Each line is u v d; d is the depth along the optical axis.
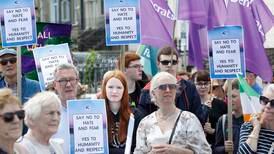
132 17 8.78
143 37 10.31
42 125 6.06
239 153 7.48
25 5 8.49
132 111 8.70
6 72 9.02
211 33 8.87
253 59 10.41
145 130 7.64
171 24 10.42
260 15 11.16
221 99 10.79
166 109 7.55
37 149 6.07
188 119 7.52
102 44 33.28
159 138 7.45
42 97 6.10
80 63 20.66
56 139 6.52
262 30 10.98
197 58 11.46
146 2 10.33
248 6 10.49
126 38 8.80
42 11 32.69
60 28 10.41
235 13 10.49
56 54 8.55
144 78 10.77
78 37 33.69
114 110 7.97
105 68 20.09
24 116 5.77
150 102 8.66
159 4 10.36
